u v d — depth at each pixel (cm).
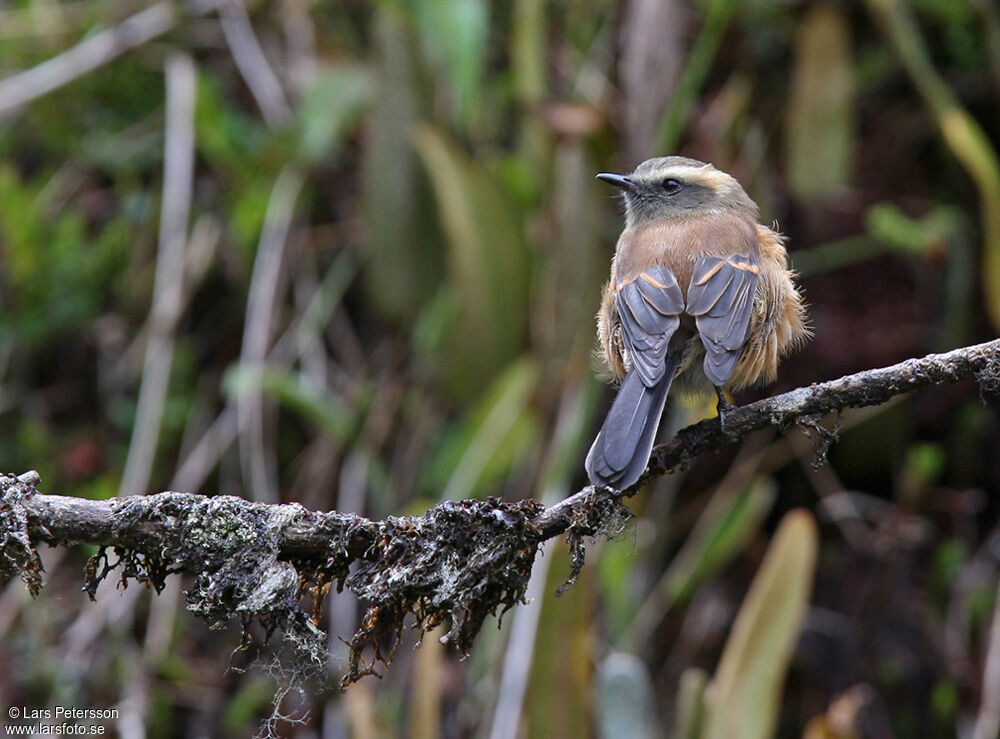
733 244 745
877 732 1093
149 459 1123
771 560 908
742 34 1212
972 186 1179
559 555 837
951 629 1122
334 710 1025
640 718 888
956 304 1129
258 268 1186
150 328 1185
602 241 1102
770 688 887
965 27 1234
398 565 562
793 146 1166
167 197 1201
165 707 1055
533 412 1091
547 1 1248
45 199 1248
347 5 1305
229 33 1273
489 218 1108
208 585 550
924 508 1155
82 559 1111
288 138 1219
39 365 1205
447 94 1184
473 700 1003
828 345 1112
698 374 758
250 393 1149
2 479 534
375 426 1166
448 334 1127
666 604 1082
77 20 1291
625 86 1178
